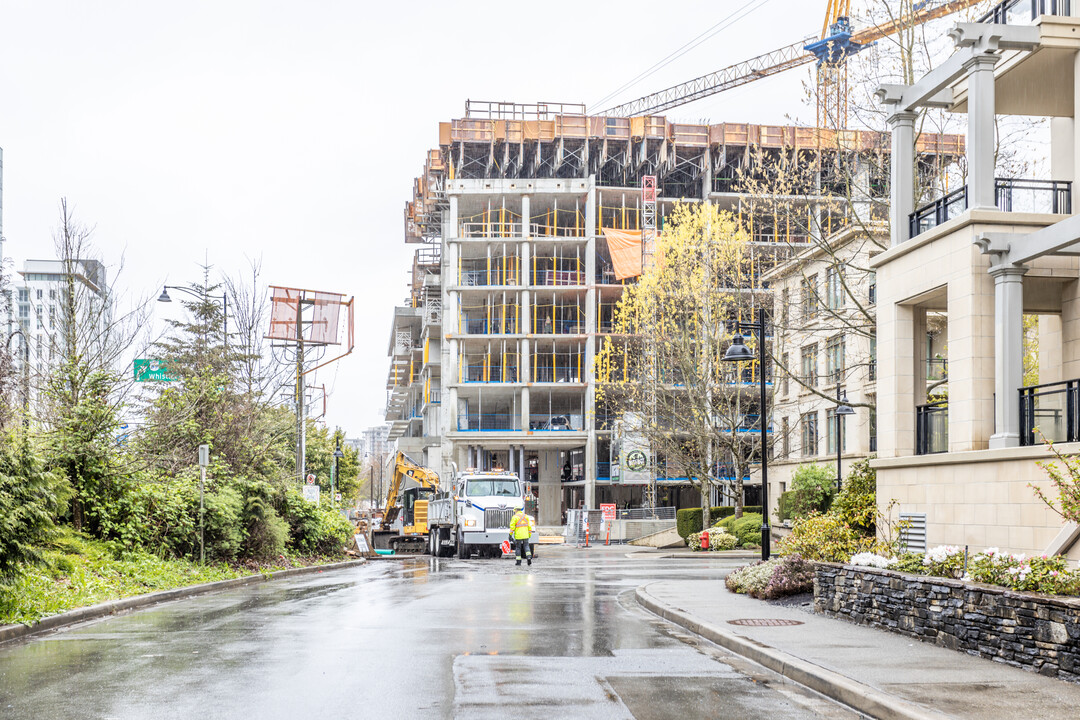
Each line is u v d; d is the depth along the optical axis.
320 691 9.41
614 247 77.19
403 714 8.41
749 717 8.45
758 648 11.62
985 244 15.90
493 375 83.38
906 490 18.23
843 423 47.66
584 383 78.62
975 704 8.40
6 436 16.80
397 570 31.30
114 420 23.72
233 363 33.62
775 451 56.88
